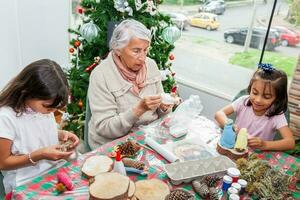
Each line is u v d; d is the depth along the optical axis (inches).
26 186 38.3
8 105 45.1
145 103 53.7
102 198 32.5
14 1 98.7
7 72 105.8
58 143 51.3
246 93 70.1
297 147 75.1
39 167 48.1
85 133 63.5
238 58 102.5
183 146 50.2
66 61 122.6
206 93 110.8
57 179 39.6
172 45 87.3
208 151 49.6
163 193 38.5
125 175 38.7
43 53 114.7
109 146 48.5
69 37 118.6
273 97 57.9
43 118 48.8
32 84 42.1
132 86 60.3
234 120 66.1
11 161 44.6
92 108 58.5
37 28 108.9
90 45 81.0
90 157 44.4
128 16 77.5
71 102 82.8
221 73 108.4
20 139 46.7
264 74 57.6
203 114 113.3
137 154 47.3
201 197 39.8
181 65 117.9
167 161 46.6
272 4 89.0
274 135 62.4
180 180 41.3
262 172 42.7
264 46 94.7
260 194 39.9
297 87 85.1
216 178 41.9
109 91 58.7
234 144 49.8
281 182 41.6
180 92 117.7
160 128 55.7
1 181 51.4
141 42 56.4
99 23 77.9
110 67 59.9
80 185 39.3
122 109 60.1
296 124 87.0
